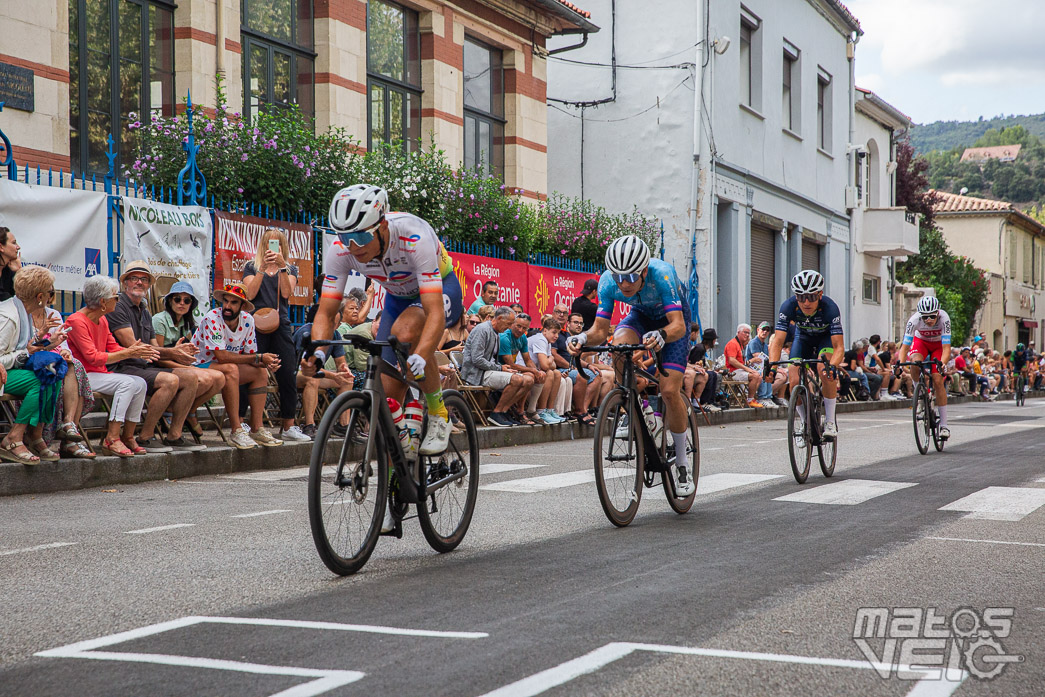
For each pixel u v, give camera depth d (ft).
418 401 22.25
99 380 35.06
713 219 96.78
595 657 14.47
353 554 20.18
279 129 51.49
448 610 17.17
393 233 21.07
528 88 83.61
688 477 28.76
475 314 59.00
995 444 54.49
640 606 17.52
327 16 63.67
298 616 16.74
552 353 59.00
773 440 57.00
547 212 80.59
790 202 115.65
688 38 96.22
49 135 48.32
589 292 62.90
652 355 27.96
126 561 21.38
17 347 32.91
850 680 13.73
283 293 42.80
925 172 195.72
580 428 60.13
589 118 100.48
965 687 13.52
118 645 15.06
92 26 51.37
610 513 25.73
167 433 38.63
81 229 40.11
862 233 139.54
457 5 74.95
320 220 53.01
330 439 19.47
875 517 28.14
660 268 27.66
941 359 48.83
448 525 23.15
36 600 17.92
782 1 112.37
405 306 23.11
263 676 13.57
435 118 73.00
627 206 98.94
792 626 16.38
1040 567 21.24
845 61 132.87
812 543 23.97
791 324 38.34
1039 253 260.01
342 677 13.52
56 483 32.94
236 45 57.88
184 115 49.55
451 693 12.91
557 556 22.17
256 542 23.66
